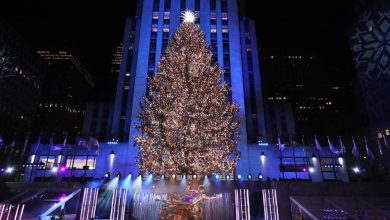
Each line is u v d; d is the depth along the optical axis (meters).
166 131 25.64
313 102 138.88
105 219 25.53
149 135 27.92
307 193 25.64
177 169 26.06
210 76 28.28
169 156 26.11
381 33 79.06
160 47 56.38
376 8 80.56
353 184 26.11
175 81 26.86
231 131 31.17
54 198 25.12
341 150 46.25
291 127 72.38
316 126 105.19
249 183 26.58
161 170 27.03
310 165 48.78
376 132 75.69
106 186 27.05
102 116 69.75
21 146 69.25
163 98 26.80
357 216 22.00
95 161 48.31
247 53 64.25
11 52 85.56
